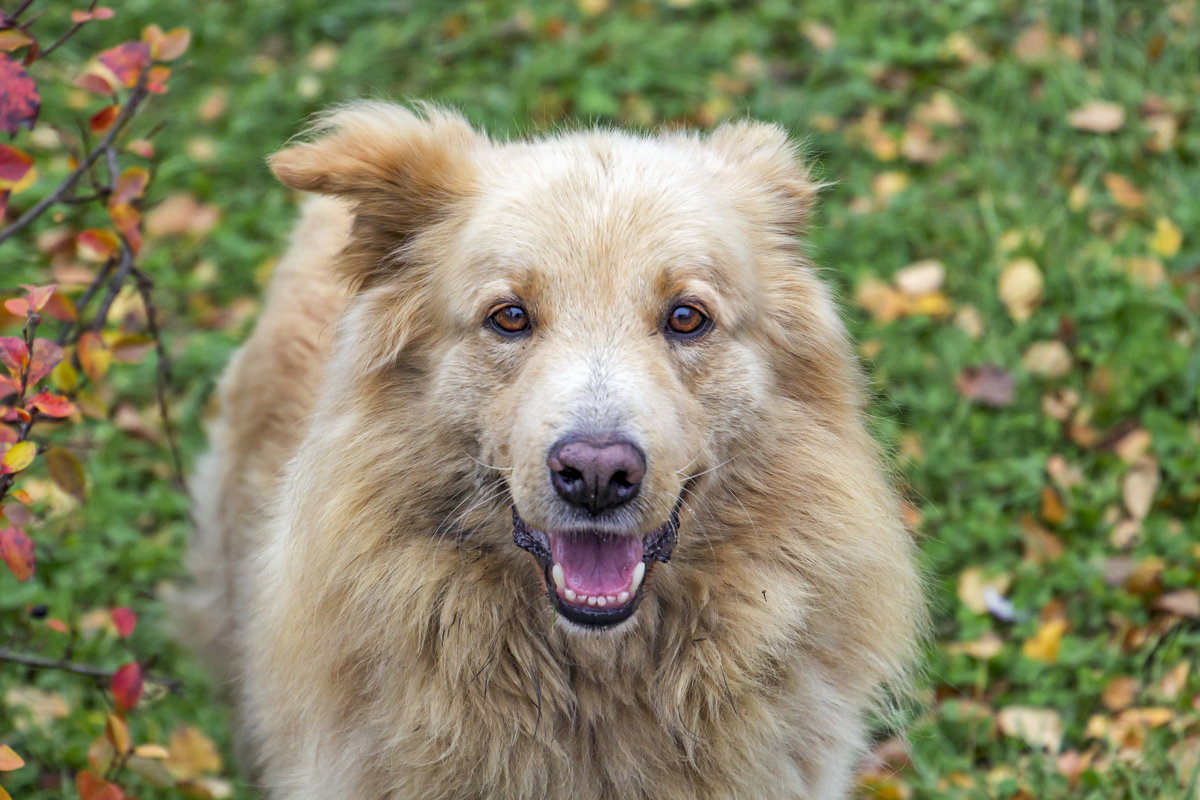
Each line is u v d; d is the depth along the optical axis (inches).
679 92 346.9
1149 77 338.6
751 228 175.6
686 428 154.4
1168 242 295.9
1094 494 256.2
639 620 160.6
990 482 259.8
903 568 173.0
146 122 337.7
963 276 298.0
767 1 370.9
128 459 279.7
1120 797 203.8
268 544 183.0
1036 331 287.0
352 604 163.0
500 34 364.8
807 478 165.8
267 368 208.8
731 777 162.7
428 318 167.0
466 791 162.6
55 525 251.6
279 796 182.2
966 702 226.8
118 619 188.4
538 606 161.0
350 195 171.9
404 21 374.3
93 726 216.7
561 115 336.2
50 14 356.5
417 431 164.2
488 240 161.0
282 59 370.6
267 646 174.6
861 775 213.3
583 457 141.6
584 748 163.5
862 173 324.8
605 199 161.8
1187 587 237.5
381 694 163.0
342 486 164.1
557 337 155.3
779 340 170.7
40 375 163.2
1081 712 223.5
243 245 317.7
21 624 223.5
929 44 353.1
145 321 251.3
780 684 165.0
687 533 160.6
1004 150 324.5
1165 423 264.5
